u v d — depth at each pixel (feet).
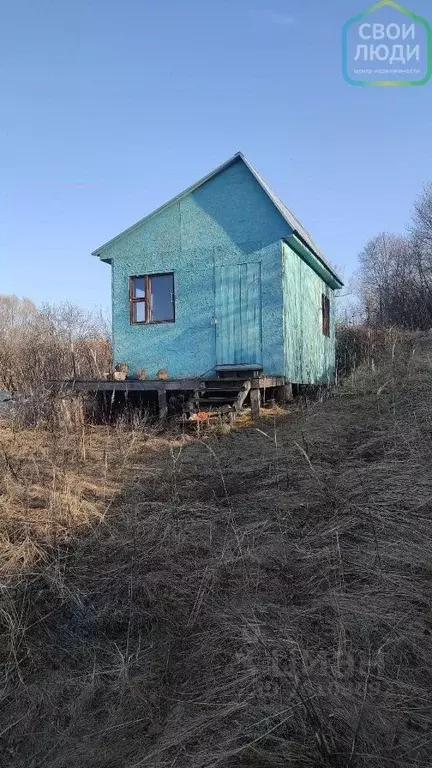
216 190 38.60
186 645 11.91
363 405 30.19
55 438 26.68
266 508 17.19
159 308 40.37
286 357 37.35
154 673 11.22
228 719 9.51
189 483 20.24
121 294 41.09
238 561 14.29
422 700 9.55
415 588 12.52
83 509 17.97
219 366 37.99
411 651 10.71
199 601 12.97
